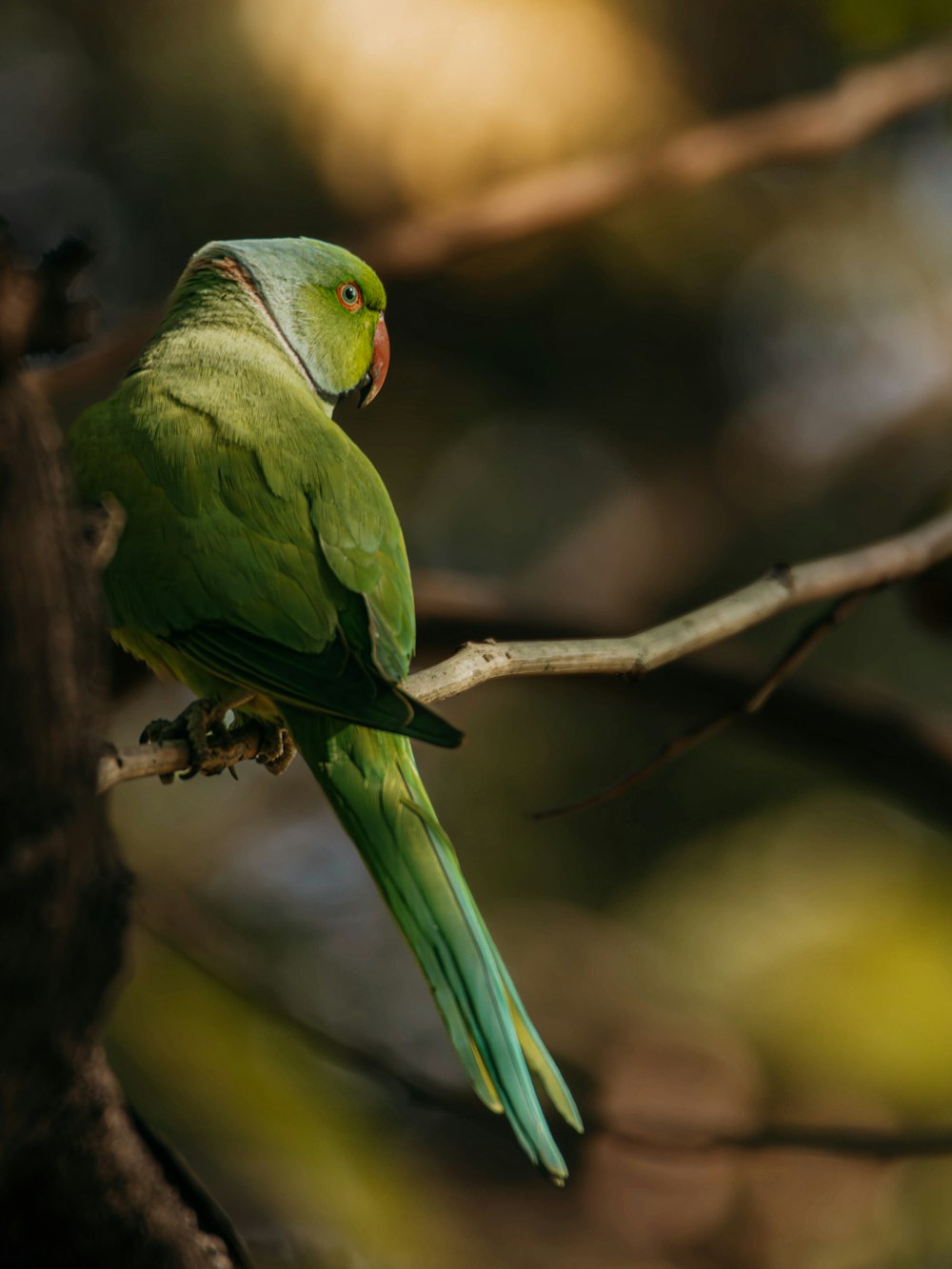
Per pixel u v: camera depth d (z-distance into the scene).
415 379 13.95
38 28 12.72
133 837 11.72
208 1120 6.98
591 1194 11.62
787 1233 10.99
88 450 4.81
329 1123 7.14
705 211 13.21
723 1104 10.34
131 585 4.55
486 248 7.62
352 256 6.15
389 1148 7.39
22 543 2.33
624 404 14.45
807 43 12.04
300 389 5.15
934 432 14.95
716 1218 11.49
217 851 12.16
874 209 13.95
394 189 10.84
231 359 5.15
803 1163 10.95
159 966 7.30
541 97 10.73
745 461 14.85
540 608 7.78
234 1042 7.19
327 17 10.91
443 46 10.66
